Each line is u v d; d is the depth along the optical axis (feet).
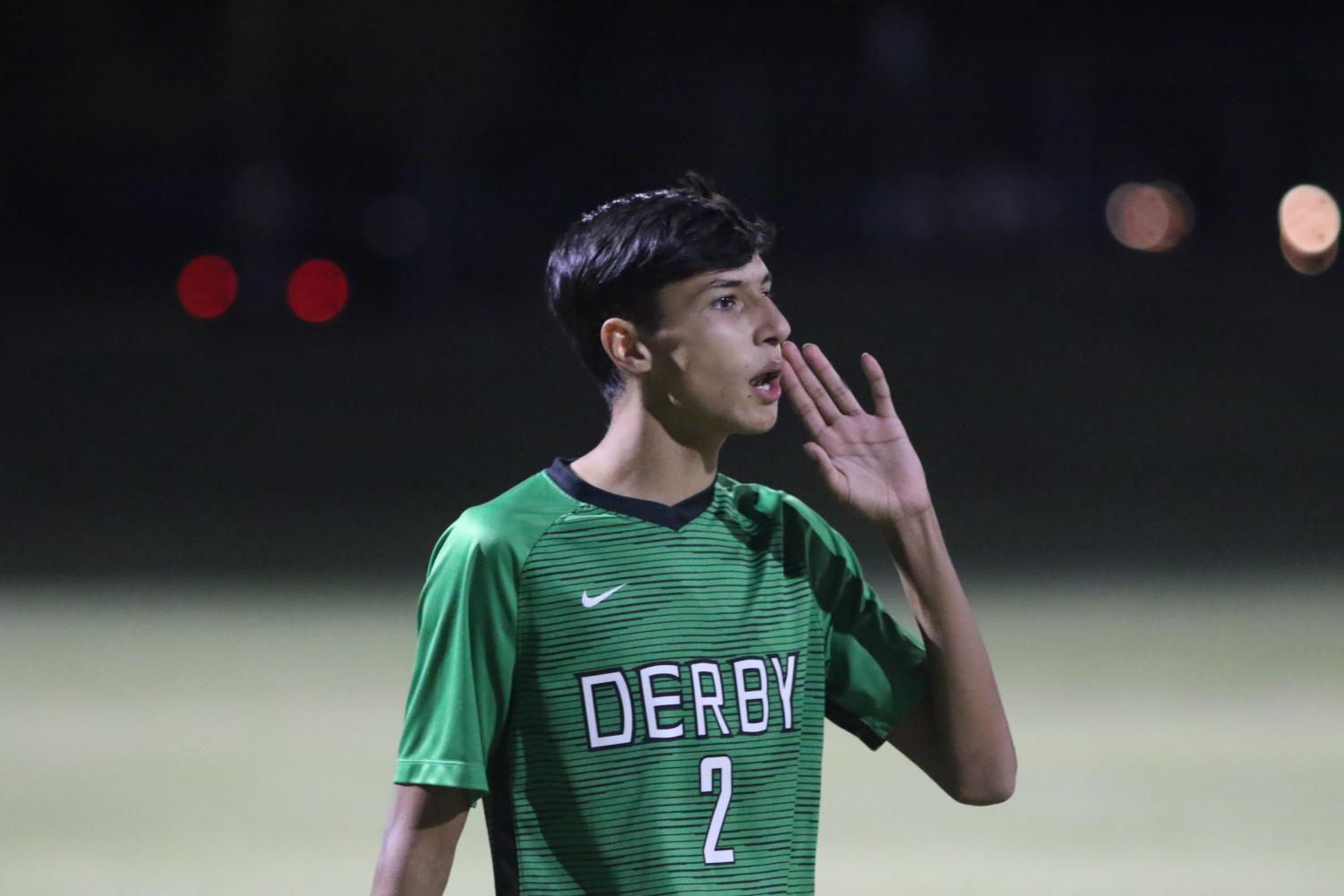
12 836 99.71
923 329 343.87
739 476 249.14
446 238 437.99
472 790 36.73
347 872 93.35
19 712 130.62
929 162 550.36
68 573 197.26
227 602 176.24
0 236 483.51
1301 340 331.16
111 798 107.76
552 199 516.73
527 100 535.60
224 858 95.66
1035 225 492.95
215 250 488.85
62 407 311.47
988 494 249.96
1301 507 234.38
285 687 137.69
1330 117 550.77
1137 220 522.88
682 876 36.94
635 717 37.17
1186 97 560.20
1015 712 127.24
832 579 40.50
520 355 339.98
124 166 489.67
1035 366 319.47
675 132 555.69
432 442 290.76
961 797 41.16
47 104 477.77
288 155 468.75
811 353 40.93
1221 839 97.14
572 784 37.17
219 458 283.38
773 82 566.77
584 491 38.09
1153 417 292.61
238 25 416.26
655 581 37.68
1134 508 237.25
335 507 247.50
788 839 38.19
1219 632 154.81
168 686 138.62
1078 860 94.22
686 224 37.76
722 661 37.83
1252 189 540.11
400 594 178.70
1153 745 118.01
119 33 463.01
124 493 259.39
